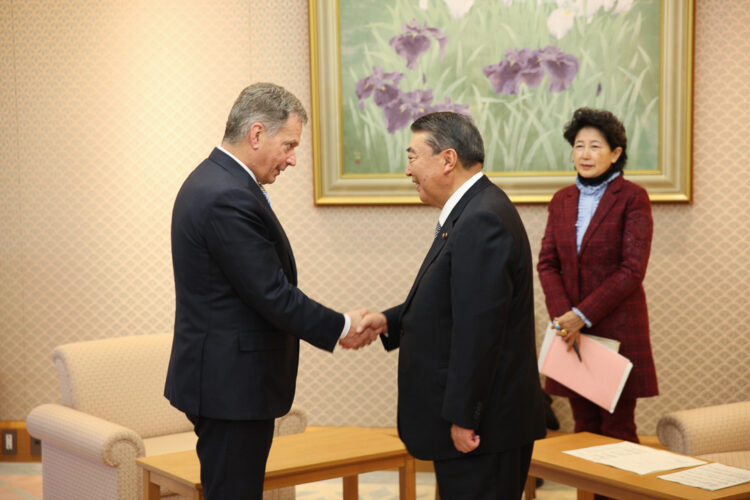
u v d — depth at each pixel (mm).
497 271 2064
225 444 2316
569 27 4164
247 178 2350
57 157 4562
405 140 4324
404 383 2264
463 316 2064
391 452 2965
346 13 4281
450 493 2197
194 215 2266
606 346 3227
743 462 3033
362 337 2541
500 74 4230
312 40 4297
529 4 4176
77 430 3186
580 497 2883
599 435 3182
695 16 4094
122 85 4492
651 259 4250
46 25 4496
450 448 2174
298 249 4473
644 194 3336
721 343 4242
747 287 4211
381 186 4355
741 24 4098
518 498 2244
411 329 2244
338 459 2854
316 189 4371
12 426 4637
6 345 4652
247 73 4418
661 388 4285
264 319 2332
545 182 4242
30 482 4234
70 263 4605
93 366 3541
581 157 3367
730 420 3225
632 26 4129
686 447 3125
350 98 4324
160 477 2777
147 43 4461
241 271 2227
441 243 2227
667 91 4125
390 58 4285
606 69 4160
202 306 2305
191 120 4473
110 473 3105
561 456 2805
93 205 4570
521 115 4238
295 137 2400
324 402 4535
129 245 4570
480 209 2113
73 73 4508
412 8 4246
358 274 4441
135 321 4605
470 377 2053
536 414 2244
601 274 3326
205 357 2285
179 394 2322
